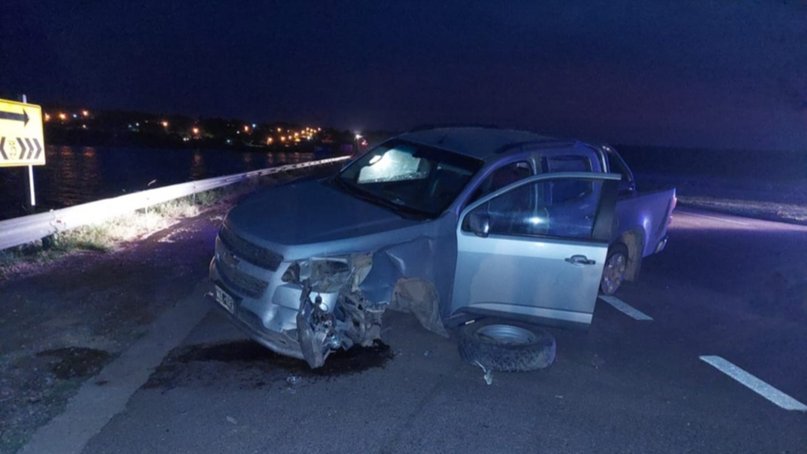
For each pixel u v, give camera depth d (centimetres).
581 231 590
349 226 516
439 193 584
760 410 500
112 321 580
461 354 547
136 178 3288
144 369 489
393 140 686
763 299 839
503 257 552
